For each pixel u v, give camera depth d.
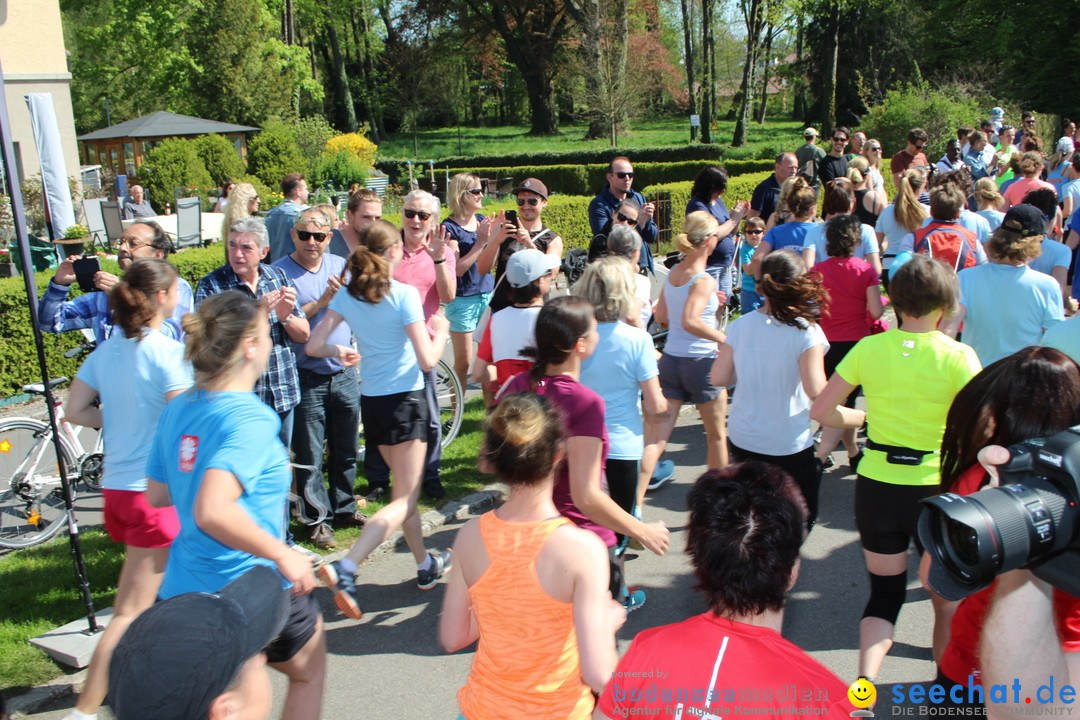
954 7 36.09
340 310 4.14
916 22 42.28
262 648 1.49
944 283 3.18
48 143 8.31
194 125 25.28
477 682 2.32
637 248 5.23
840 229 5.20
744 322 3.86
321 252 5.05
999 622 1.76
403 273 5.52
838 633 3.99
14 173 3.82
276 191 23.98
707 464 5.76
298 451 4.89
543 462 2.27
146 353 3.30
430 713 3.50
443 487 5.68
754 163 26.44
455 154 48.97
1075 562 1.63
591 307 3.18
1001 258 4.32
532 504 2.32
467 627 2.41
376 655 3.92
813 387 3.69
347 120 54.53
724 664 1.73
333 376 4.92
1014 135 15.13
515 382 3.22
